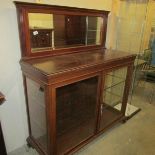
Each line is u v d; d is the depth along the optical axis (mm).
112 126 1919
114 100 2189
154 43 2750
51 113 1159
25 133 1658
